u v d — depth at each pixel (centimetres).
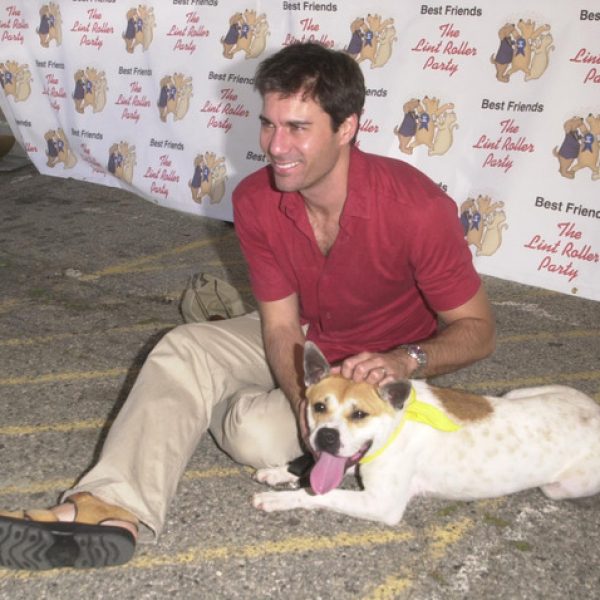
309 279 298
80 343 435
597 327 451
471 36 480
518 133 479
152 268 530
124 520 262
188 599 264
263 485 320
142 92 625
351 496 284
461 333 288
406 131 511
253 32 556
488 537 296
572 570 281
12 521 245
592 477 296
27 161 757
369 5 508
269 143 260
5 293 496
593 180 463
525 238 490
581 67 453
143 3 601
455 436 288
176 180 625
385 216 274
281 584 271
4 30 687
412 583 273
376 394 264
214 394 305
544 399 304
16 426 359
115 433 279
